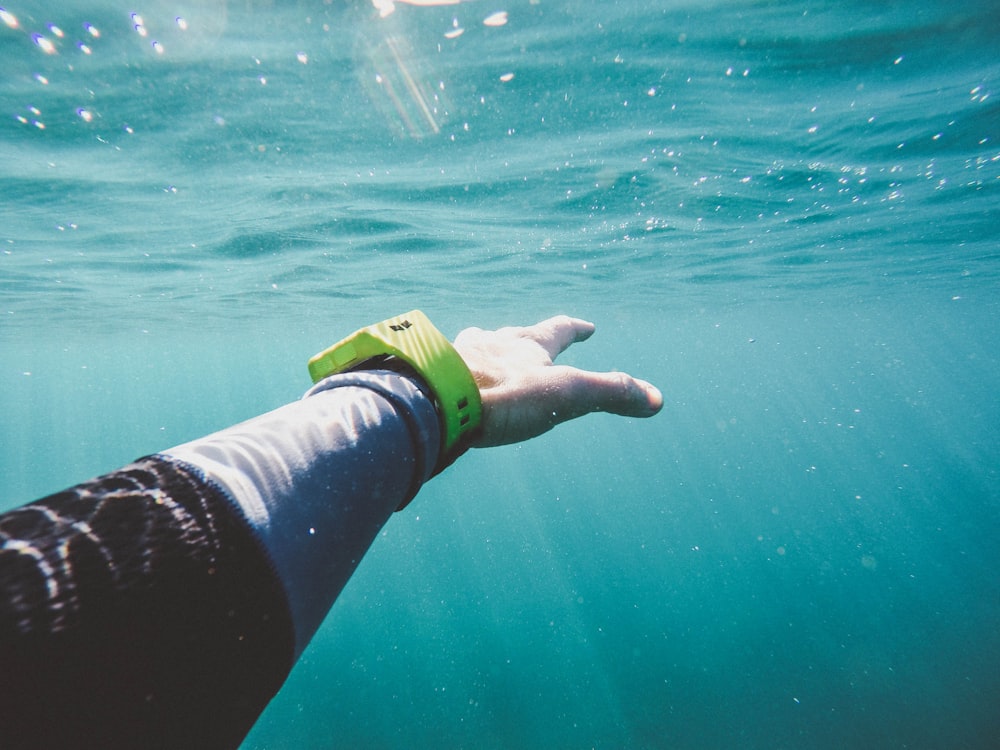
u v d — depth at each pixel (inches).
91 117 238.4
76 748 13.0
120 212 346.0
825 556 1129.4
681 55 218.2
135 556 16.9
